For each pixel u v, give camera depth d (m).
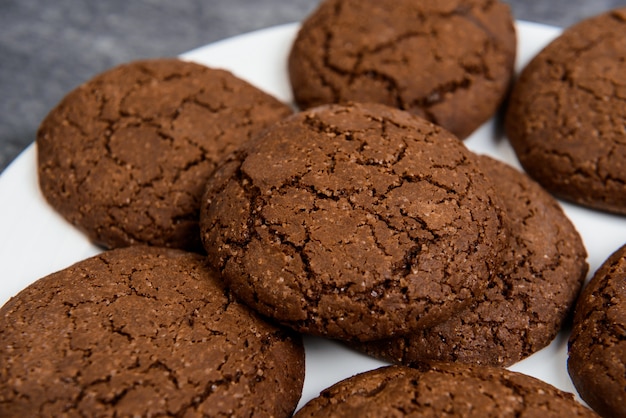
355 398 0.23
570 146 0.28
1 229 0.27
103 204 0.27
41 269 0.27
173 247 0.27
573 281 0.26
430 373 0.23
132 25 0.38
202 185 0.27
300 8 0.39
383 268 0.23
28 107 0.34
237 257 0.24
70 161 0.27
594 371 0.24
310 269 0.23
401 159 0.24
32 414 0.22
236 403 0.23
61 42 0.37
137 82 0.28
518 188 0.27
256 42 0.32
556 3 0.38
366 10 0.30
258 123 0.28
